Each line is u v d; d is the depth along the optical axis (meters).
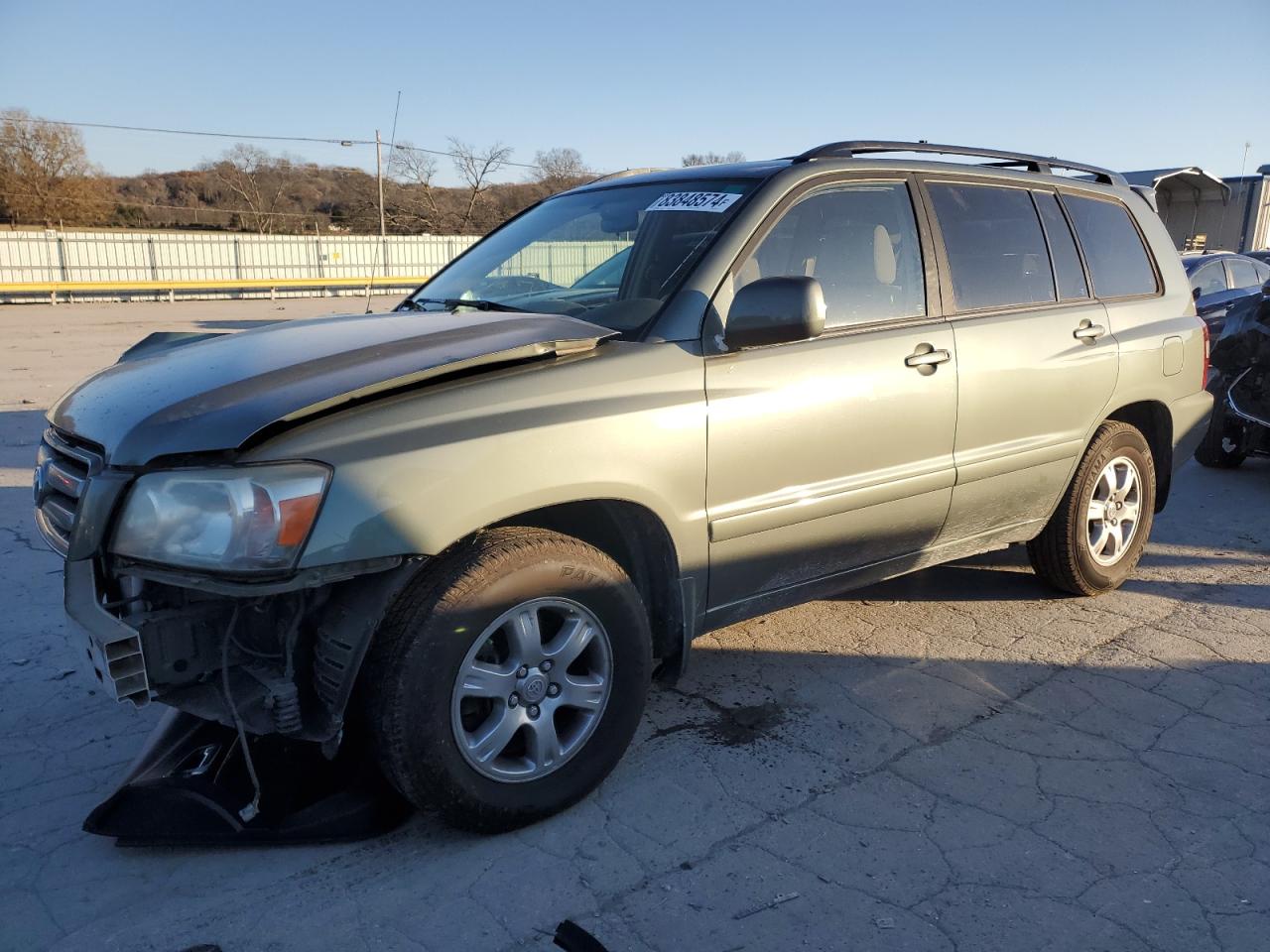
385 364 2.69
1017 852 2.78
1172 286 4.99
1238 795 3.07
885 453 3.62
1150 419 5.00
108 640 2.35
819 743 3.39
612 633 2.96
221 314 23.44
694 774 3.18
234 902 2.55
